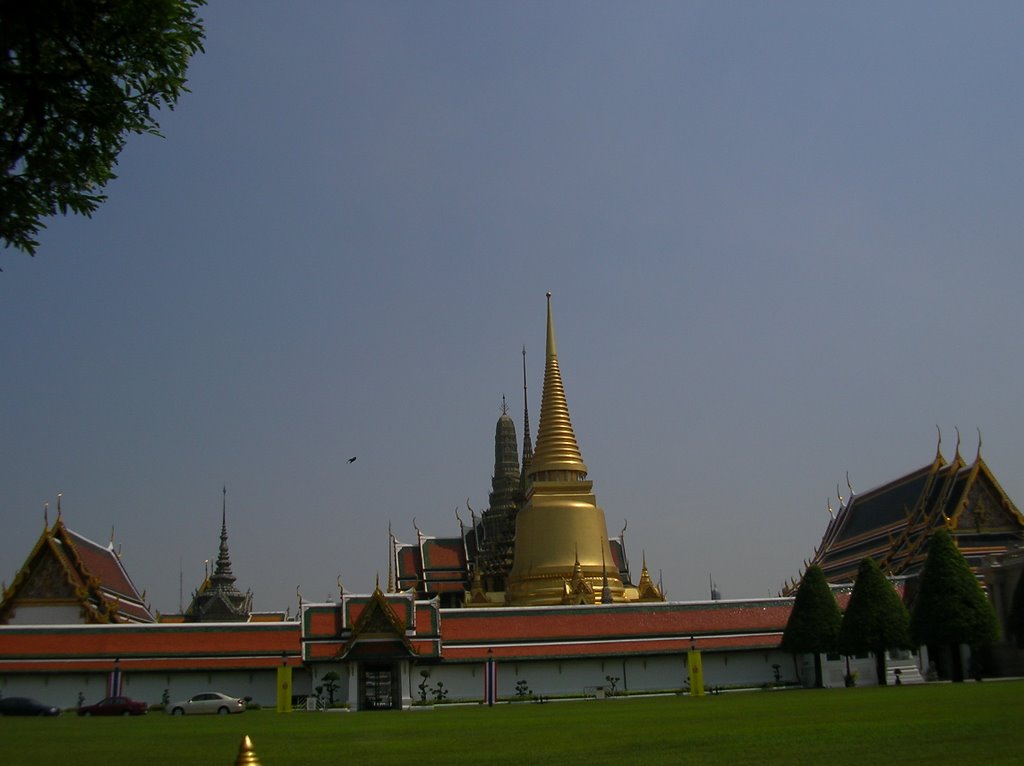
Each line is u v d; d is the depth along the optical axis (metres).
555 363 118.62
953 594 71.38
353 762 27.69
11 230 24.34
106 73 23.33
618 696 84.31
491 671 83.06
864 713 38.81
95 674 78.69
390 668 80.81
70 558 90.25
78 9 21.98
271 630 83.69
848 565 114.69
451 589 126.62
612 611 89.19
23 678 78.00
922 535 101.38
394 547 131.25
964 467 102.19
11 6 21.47
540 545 108.44
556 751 28.86
